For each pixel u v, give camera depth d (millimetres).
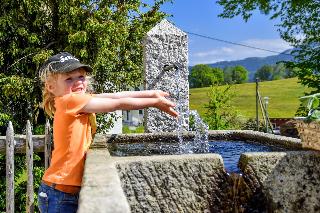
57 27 14203
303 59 11258
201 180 2785
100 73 15195
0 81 12898
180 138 5469
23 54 14047
